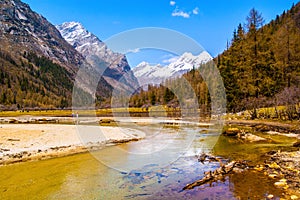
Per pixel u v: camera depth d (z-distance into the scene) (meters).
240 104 39.59
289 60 45.28
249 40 41.03
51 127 26.31
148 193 8.89
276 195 8.38
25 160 13.55
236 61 44.00
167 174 10.91
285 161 12.20
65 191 9.11
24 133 21.20
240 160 12.70
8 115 59.81
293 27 63.09
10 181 10.27
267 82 39.25
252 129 23.86
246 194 8.56
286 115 27.62
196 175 10.77
